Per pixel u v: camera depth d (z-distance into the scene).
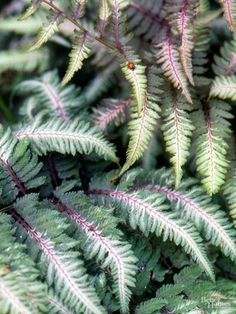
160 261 0.51
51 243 0.45
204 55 0.55
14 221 0.47
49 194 0.51
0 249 0.44
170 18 0.52
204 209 0.50
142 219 0.49
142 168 0.54
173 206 0.50
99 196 0.51
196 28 0.54
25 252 0.45
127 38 0.52
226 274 0.52
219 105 0.53
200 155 0.50
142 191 0.50
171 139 0.50
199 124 0.52
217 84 0.53
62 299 0.45
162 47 0.53
